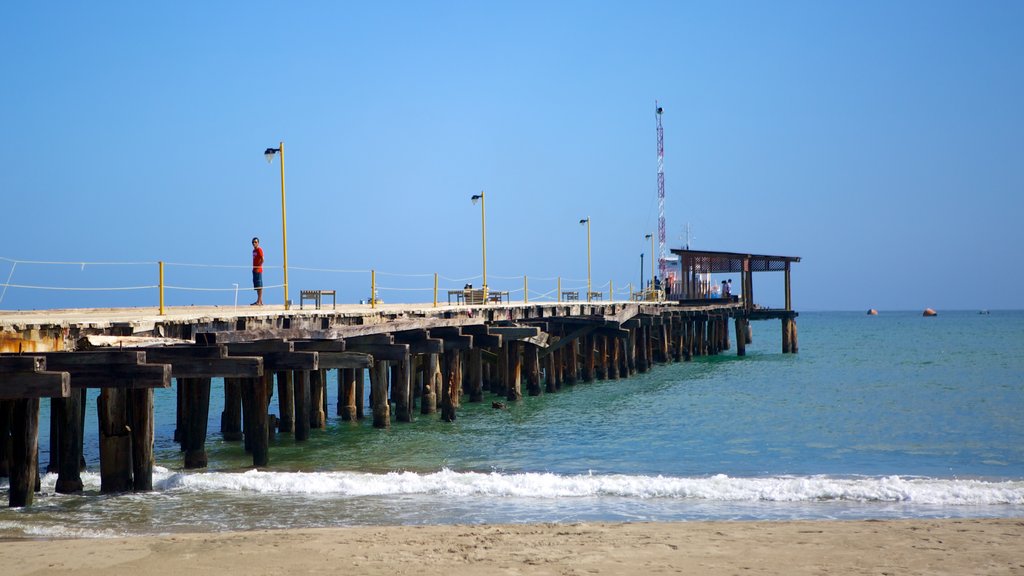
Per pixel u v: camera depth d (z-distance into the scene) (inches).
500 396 1504.7
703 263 2755.9
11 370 587.5
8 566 478.6
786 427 1143.0
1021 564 472.7
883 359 2527.1
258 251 1213.1
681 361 2449.6
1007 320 7662.4
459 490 712.4
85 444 1075.9
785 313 2706.7
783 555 490.3
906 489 690.8
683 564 471.8
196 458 826.2
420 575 453.1
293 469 835.4
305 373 1000.2
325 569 465.1
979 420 1197.1
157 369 631.2
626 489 707.4
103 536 581.0
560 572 456.4
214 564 477.1
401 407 1157.1
